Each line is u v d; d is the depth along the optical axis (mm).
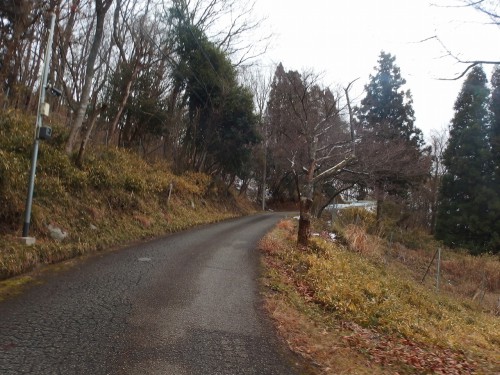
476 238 26969
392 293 10688
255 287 7617
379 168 21047
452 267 21859
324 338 5617
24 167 9234
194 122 23922
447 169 30312
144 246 10469
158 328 5082
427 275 19031
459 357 6059
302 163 18859
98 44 12375
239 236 14391
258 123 27297
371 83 30297
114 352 4270
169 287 6973
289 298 7266
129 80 17375
